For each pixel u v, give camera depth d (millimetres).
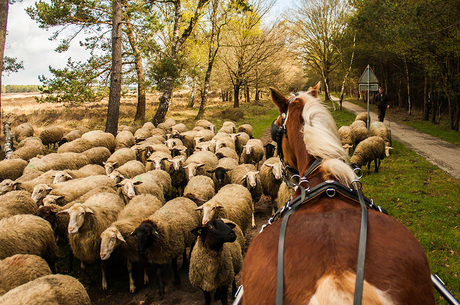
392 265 1386
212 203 6141
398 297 1276
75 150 12789
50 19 17281
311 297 1286
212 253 4730
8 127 15492
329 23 35062
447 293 1933
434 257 5641
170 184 9773
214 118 29516
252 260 1729
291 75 53625
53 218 6684
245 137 16281
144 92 27469
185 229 6133
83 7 18453
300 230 1622
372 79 13328
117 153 11680
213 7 28203
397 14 17516
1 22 10617
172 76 20078
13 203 6762
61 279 4066
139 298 5574
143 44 19734
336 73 44094
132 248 5734
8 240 5273
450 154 13414
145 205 6957
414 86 30438
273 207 8859
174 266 5918
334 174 1949
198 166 9969
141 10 18688
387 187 9484
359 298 1211
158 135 16406
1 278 4152
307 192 2000
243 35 35281
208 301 5016
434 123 22547
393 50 20234
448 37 16344
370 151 10930
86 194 7578
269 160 9281
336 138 2084
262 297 1468
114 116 17000
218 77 40594
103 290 5879
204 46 34500
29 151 12641
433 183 9492
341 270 1349
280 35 36031
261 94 64250
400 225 1666
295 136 2381
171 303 5379
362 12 24984
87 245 5957
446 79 18906
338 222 1615
